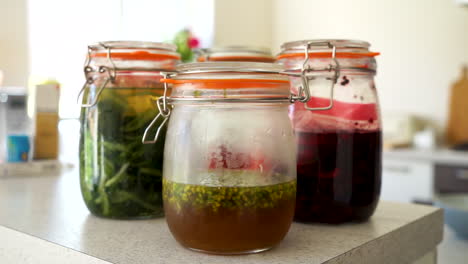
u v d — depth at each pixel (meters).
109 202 0.76
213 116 0.58
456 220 1.19
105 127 0.75
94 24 3.06
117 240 0.65
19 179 1.23
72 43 2.93
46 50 2.80
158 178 0.77
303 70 0.70
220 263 0.56
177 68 0.62
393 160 2.69
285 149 0.60
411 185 2.62
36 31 2.75
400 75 3.20
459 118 2.95
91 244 0.63
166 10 3.54
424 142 2.86
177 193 0.59
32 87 1.44
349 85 0.72
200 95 0.58
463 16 2.92
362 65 0.72
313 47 0.72
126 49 0.74
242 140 0.57
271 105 0.60
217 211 0.56
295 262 0.56
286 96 0.60
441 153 2.59
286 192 0.60
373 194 0.75
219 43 3.55
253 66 0.57
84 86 0.78
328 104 0.72
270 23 3.88
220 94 0.57
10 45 2.47
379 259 0.68
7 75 2.45
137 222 0.76
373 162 0.74
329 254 0.59
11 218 0.78
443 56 3.02
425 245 0.83
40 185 1.13
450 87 2.98
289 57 0.74
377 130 0.75
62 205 0.89
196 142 0.58
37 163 1.34
